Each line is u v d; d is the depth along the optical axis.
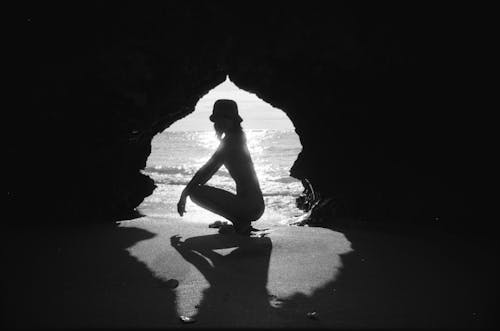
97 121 5.83
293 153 14.63
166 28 5.93
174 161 13.22
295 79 6.75
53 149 5.68
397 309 2.91
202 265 3.79
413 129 5.94
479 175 5.45
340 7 5.74
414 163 5.87
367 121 6.31
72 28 5.59
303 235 4.91
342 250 4.32
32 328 2.46
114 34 5.69
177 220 5.86
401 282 3.45
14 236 4.61
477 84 5.46
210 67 6.71
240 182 5.03
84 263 3.75
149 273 3.55
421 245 4.54
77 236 4.70
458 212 5.38
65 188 5.62
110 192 6.04
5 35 5.38
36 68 5.49
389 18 5.62
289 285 3.35
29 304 2.83
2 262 3.71
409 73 5.84
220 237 4.78
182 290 3.21
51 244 4.34
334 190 6.36
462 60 5.49
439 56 5.59
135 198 6.78
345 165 6.39
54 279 3.34
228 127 5.06
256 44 6.42
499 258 4.11
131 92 5.84
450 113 5.68
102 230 5.03
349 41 5.83
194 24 6.09
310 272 3.66
